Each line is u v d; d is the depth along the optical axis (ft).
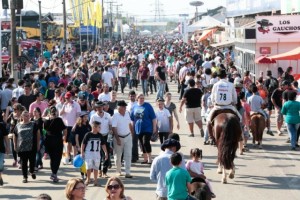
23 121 51.44
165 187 37.14
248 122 65.16
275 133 76.84
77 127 54.60
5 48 151.74
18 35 176.55
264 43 111.24
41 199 24.70
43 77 86.63
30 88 67.15
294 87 75.66
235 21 160.76
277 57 91.86
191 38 312.09
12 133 56.75
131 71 130.72
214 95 51.72
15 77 98.32
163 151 38.27
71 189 26.78
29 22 221.25
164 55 182.70
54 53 173.27
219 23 216.95
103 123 53.57
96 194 47.24
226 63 138.82
